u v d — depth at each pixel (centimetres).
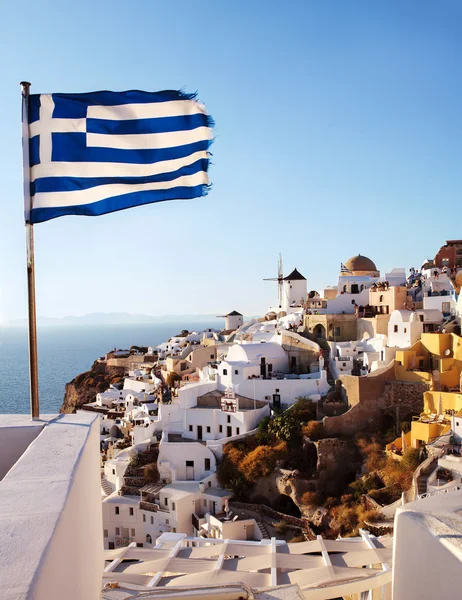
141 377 9531
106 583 1267
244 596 1014
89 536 734
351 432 4969
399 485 3944
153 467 5303
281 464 4841
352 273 8838
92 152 1334
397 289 6612
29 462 636
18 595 364
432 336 5128
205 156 1428
